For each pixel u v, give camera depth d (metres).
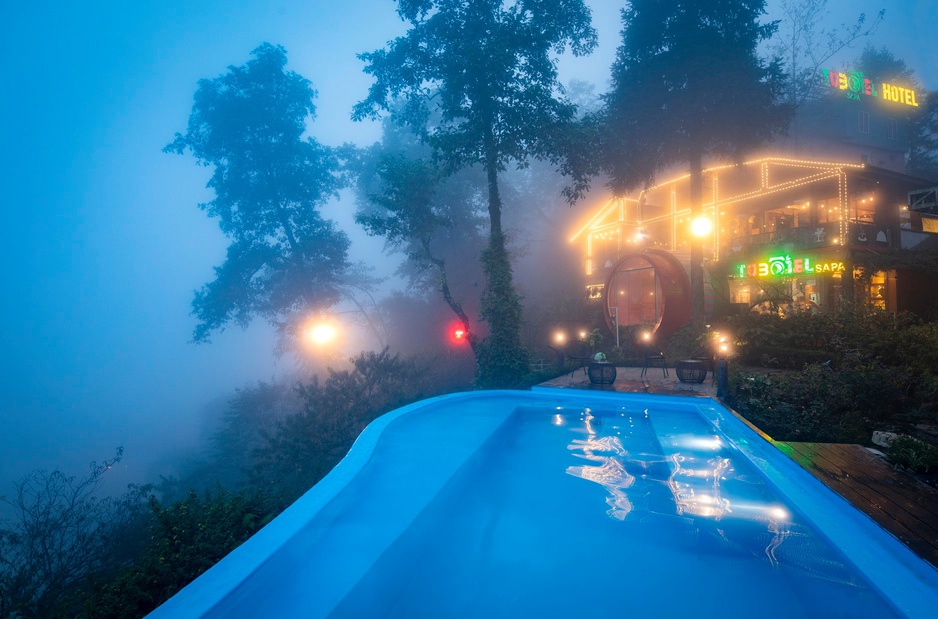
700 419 8.34
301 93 30.14
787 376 10.91
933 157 35.03
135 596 4.71
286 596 3.29
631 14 18.73
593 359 11.29
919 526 3.64
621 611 3.47
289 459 13.23
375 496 5.07
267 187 29.19
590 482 6.09
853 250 17.36
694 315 16.97
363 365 16.56
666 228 26.48
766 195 20.92
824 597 3.40
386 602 3.66
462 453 6.55
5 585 8.48
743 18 17.50
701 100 17.53
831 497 4.38
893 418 8.20
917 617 2.79
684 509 5.07
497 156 14.81
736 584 3.75
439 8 16.03
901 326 13.02
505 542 4.61
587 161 15.12
